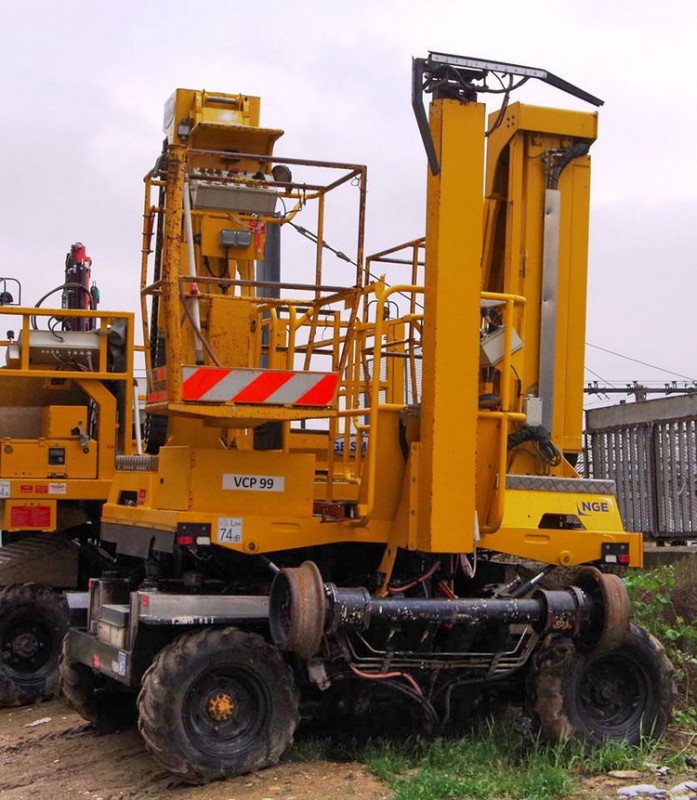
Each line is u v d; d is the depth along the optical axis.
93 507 10.98
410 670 7.54
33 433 11.33
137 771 7.62
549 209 9.28
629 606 7.36
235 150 9.57
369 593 7.67
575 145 9.35
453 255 7.43
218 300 8.87
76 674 8.73
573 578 8.02
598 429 14.91
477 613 7.31
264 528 7.48
